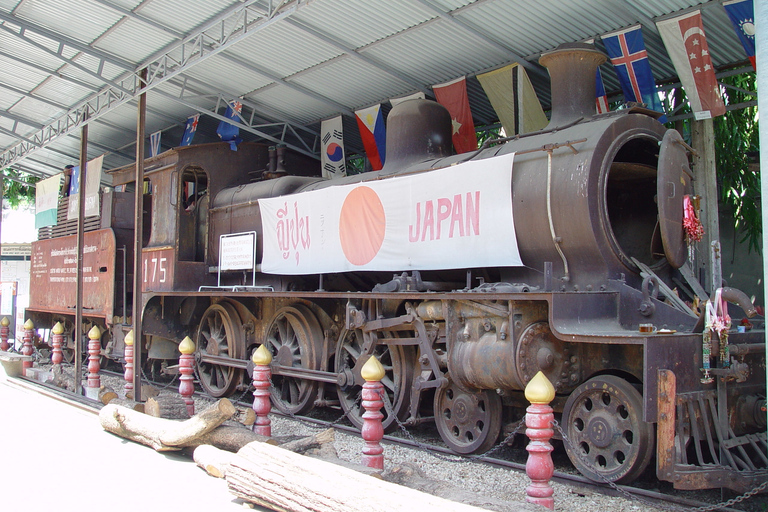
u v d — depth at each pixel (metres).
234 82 12.73
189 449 6.90
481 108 12.38
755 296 10.65
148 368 13.96
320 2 9.44
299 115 13.95
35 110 16.25
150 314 11.72
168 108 14.94
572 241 6.54
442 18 9.36
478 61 10.59
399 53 10.66
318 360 9.50
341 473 4.76
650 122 6.98
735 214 10.87
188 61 10.34
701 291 6.99
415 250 7.91
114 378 13.31
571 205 6.45
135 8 10.29
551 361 6.38
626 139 6.68
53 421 8.65
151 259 12.24
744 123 10.83
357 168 16.05
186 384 8.34
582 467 6.02
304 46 10.91
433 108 9.14
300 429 8.74
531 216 6.84
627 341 5.47
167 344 12.27
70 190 16.23
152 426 7.03
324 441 6.16
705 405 5.73
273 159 11.96
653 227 7.55
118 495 5.45
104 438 7.66
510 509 4.30
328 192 9.21
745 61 9.31
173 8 10.07
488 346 6.63
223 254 11.05
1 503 5.23
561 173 6.61
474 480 6.20
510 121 10.52
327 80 12.05
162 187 12.09
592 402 6.16
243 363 10.28
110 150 18.86
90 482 5.84
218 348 11.10
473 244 7.28
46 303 16.61
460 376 6.90
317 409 10.45
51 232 16.86
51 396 10.59
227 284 11.61
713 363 5.84
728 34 8.67
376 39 10.35
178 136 17.16
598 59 7.50
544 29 9.31
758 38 4.30
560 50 7.46
